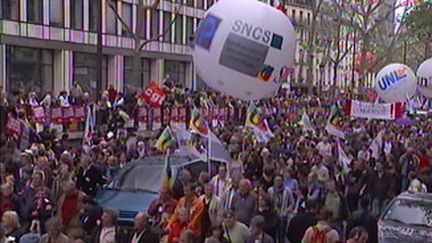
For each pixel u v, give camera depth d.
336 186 12.62
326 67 71.88
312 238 9.43
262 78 9.16
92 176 13.49
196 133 14.37
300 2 65.69
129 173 13.66
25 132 15.50
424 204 12.34
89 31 41.00
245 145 17.84
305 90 64.50
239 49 8.97
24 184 11.88
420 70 22.17
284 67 9.28
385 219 12.15
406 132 23.77
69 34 39.25
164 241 9.82
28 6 35.78
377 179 14.56
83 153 14.72
